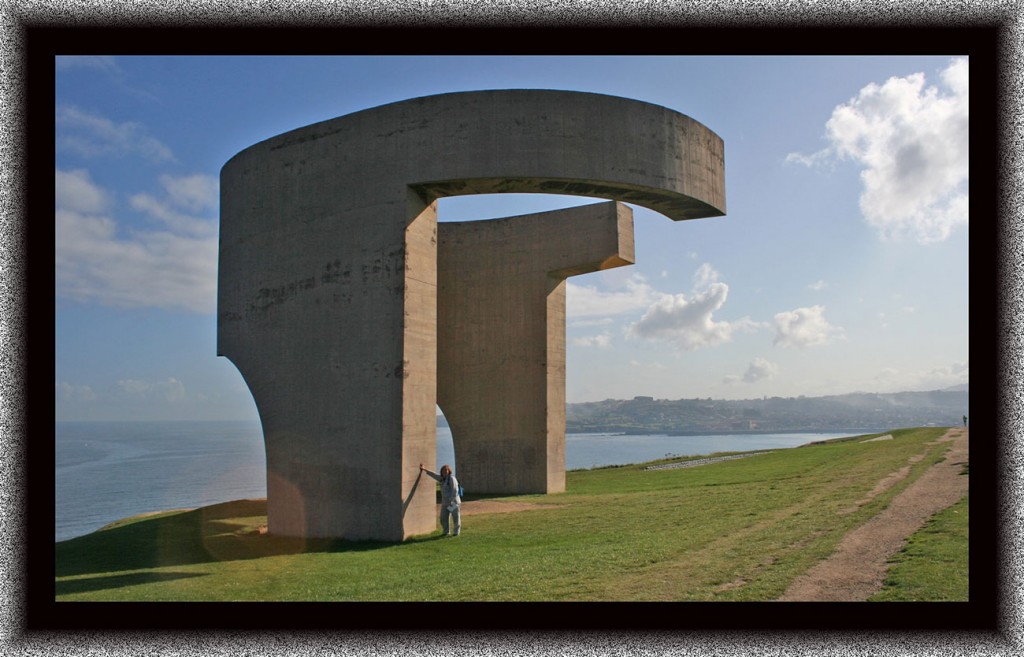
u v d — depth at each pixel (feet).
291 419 43.96
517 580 29.32
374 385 40.47
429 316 41.91
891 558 28.78
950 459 59.41
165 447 527.81
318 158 44.16
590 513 48.34
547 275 68.90
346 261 42.22
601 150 40.09
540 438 67.31
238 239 48.55
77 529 112.98
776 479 60.54
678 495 55.31
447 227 72.74
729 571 28.86
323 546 39.60
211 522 52.90
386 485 39.70
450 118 40.16
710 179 43.60
